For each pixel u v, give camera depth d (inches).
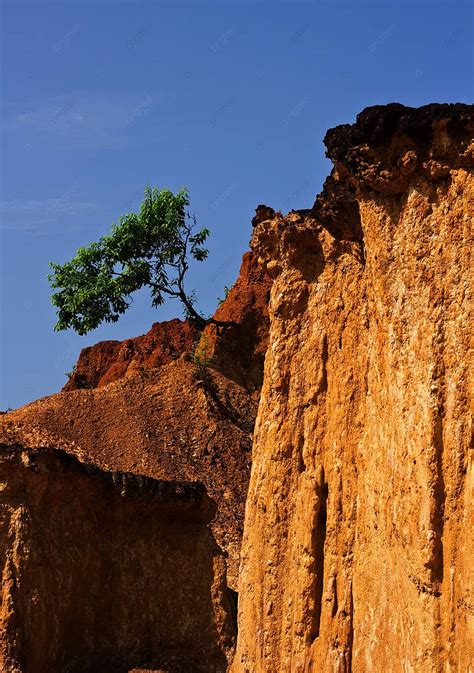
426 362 634.2
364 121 665.0
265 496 794.8
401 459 645.9
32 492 1089.4
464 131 639.8
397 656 648.4
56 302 2267.5
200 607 1164.5
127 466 1754.4
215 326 2257.6
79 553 1118.4
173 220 2228.1
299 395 791.7
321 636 741.3
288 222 809.5
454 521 614.9
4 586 1061.1
